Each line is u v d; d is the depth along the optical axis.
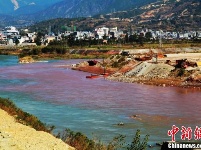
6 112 51.31
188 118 65.88
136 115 68.25
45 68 182.00
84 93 97.88
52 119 64.44
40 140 34.34
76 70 170.62
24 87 110.62
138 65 145.50
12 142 31.69
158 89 105.62
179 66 131.25
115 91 101.75
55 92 99.81
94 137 49.22
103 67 163.75
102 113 70.44
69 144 36.41
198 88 106.50
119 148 41.91
